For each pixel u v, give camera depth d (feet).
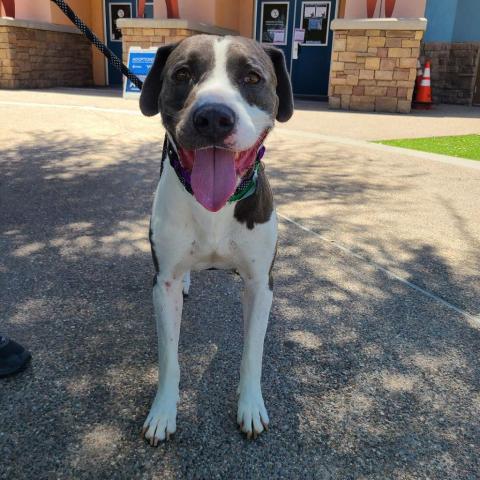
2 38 26.22
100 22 31.53
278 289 6.45
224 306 6.02
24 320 5.53
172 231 4.19
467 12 29.40
